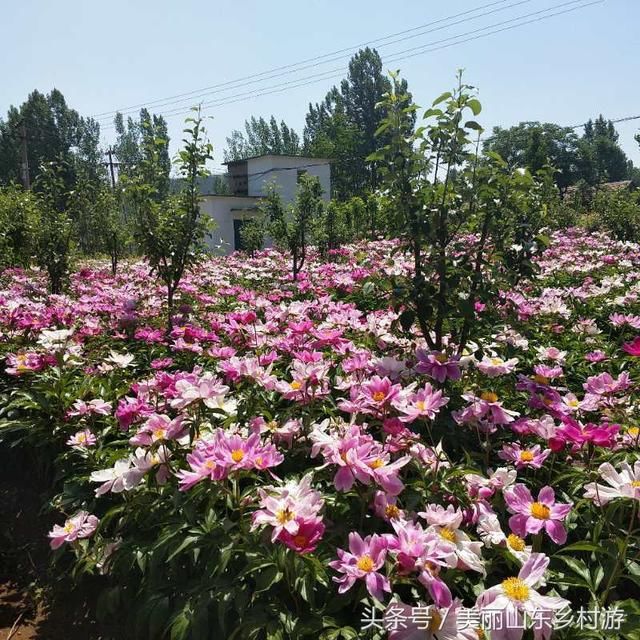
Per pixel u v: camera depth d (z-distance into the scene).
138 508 2.79
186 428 2.72
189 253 6.78
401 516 2.23
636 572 2.23
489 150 3.97
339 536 2.36
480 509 2.38
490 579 2.31
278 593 2.26
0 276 10.41
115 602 2.74
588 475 2.62
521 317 5.36
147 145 6.92
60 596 3.26
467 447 3.22
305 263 14.72
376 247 13.79
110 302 7.43
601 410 3.42
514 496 2.30
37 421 4.06
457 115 3.92
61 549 3.23
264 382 3.19
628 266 10.28
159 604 2.45
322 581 2.06
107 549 2.80
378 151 4.04
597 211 21.91
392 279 4.11
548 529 2.17
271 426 2.94
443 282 3.90
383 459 2.35
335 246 17.17
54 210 9.80
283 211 14.37
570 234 16.80
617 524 2.55
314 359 3.31
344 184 54.38
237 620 2.30
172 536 2.46
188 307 6.50
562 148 62.50
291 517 2.05
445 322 4.40
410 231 3.98
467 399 3.00
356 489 2.43
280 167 35.97
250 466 2.35
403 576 2.02
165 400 3.13
